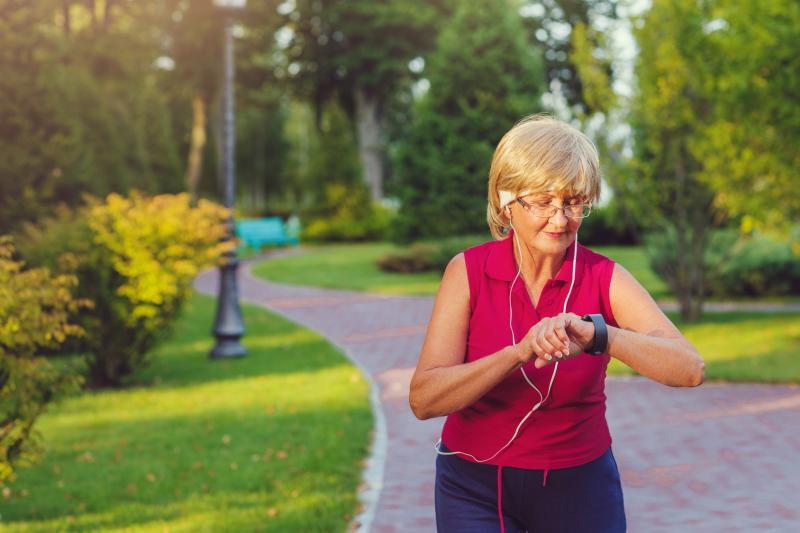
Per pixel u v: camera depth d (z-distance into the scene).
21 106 11.64
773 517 4.83
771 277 16.67
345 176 38.44
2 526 4.72
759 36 9.57
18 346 4.61
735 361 9.68
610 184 13.44
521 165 1.92
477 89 23.41
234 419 7.36
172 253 8.90
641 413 7.39
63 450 6.43
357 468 5.82
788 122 9.84
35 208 11.59
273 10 37.50
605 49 13.08
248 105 42.88
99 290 8.85
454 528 2.10
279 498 5.18
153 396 8.52
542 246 1.96
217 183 45.78
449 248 22.17
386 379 9.24
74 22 24.56
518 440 2.05
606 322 2.07
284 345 11.70
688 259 13.66
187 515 4.87
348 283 20.47
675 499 5.19
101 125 16.95
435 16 36.09
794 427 6.84
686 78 11.85
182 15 37.97
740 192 10.47
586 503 2.07
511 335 2.03
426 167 23.91
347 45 39.81
